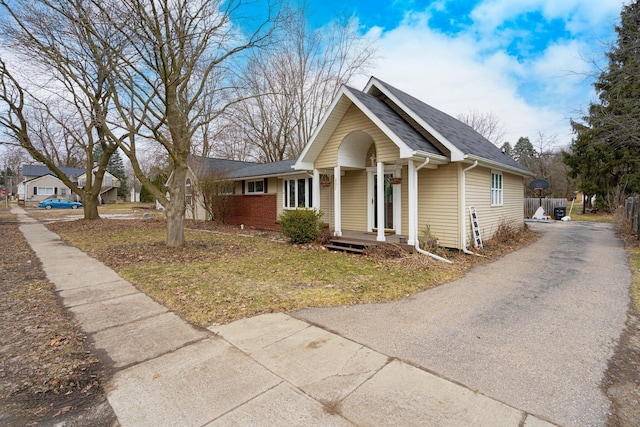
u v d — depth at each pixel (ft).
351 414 8.12
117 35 28.86
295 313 15.25
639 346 12.02
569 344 12.19
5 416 8.14
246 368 10.33
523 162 120.78
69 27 29.96
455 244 30.89
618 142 36.01
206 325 13.83
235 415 8.09
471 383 9.55
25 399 8.85
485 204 35.70
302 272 22.99
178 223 33.14
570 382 9.65
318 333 13.02
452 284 20.61
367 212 37.55
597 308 16.14
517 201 48.03
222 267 24.57
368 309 15.87
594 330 13.48
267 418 7.97
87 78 34.94
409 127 31.53
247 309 15.64
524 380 9.73
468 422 7.86
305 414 8.11
